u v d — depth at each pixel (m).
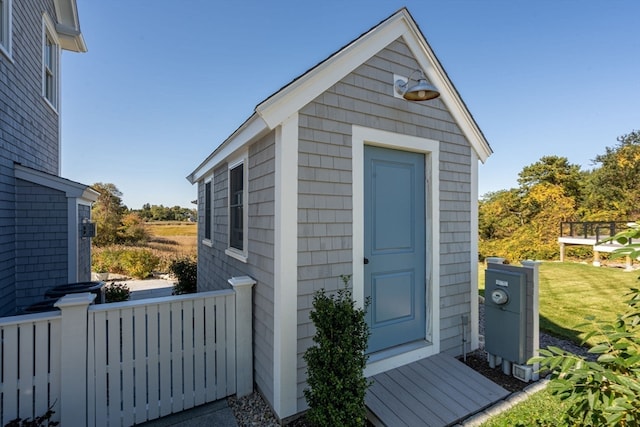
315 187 2.77
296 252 2.66
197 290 7.49
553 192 16.81
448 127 3.76
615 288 7.08
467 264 3.87
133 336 2.53
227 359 2.92
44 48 5.46
